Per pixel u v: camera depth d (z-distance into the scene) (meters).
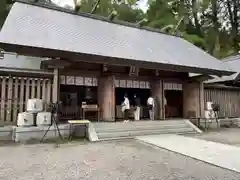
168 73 13.70
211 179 4.26
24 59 12.69
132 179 4.24
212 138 9.23
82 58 9.17
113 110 11.34
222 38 29.86
